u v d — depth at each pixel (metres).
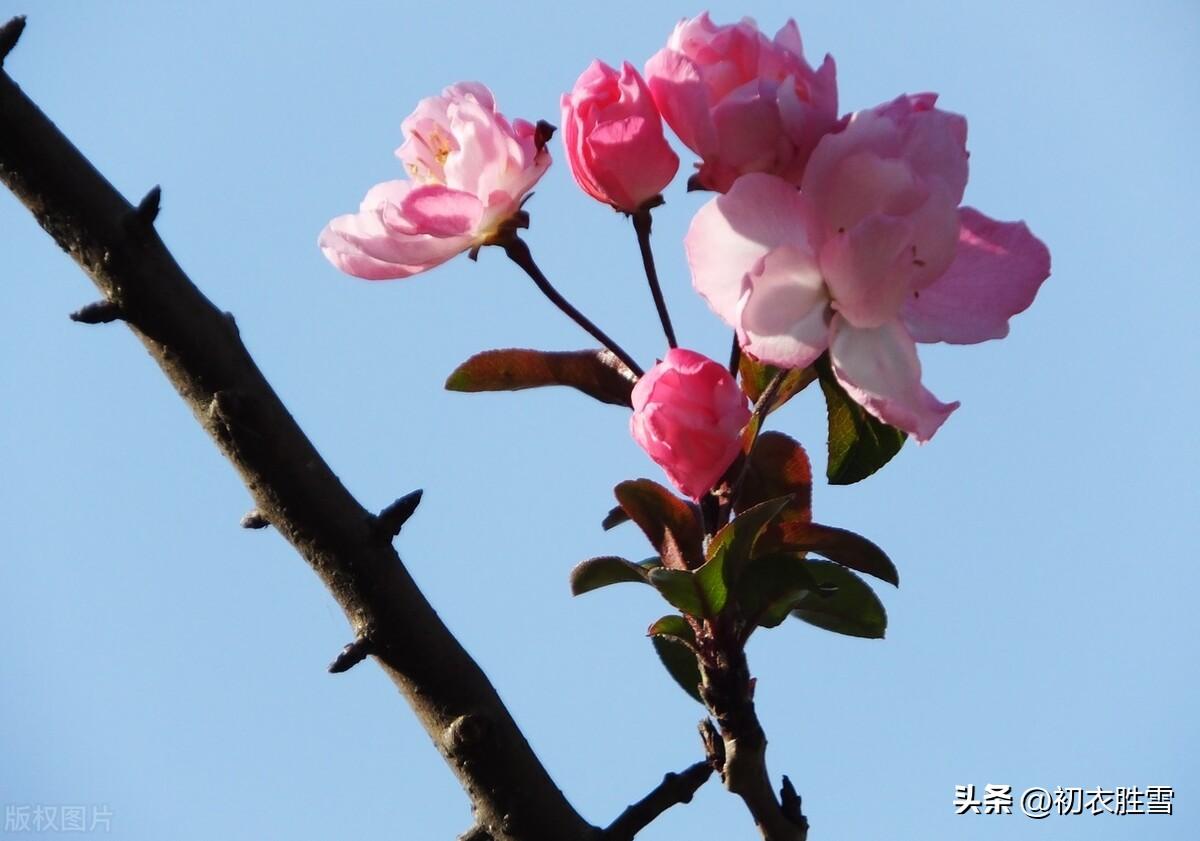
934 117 0.60
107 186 0.60
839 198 0.60
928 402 0.60
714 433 0.61
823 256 0.60
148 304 0.60
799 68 0.61
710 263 0.60
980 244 0.61
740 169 0.61
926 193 0.60
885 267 0.59
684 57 0.61
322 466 0.61
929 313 0.61
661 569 0.61
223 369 0.60
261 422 0.60
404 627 0.61
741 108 0.60
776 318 0.60
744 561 0.61
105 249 0.60
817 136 0.61
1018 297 0.61
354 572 0.61
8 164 0.59
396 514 0.61
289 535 0.61
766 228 0.60
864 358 0.60
